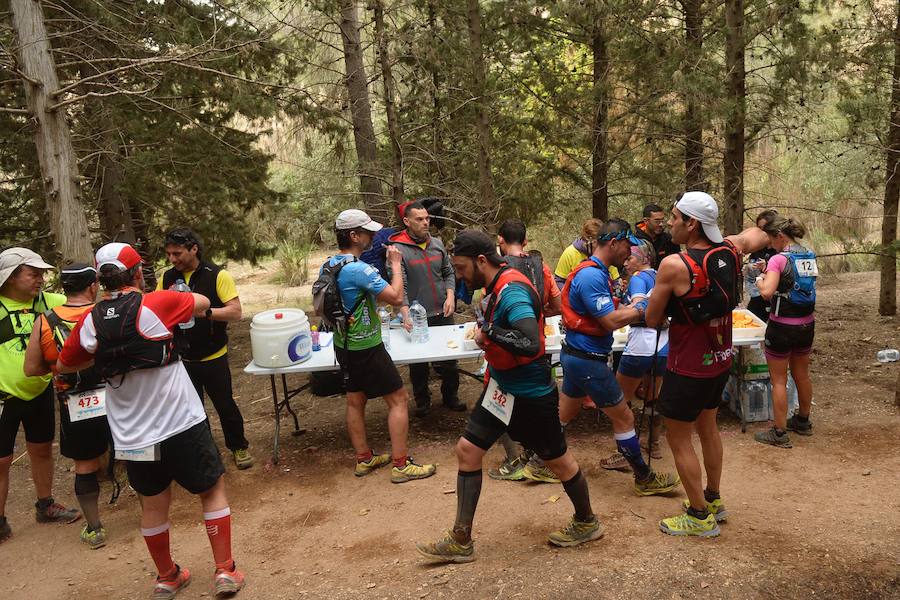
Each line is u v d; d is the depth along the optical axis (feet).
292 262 50.06
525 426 11.58
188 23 26.71
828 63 24.36
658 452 16.81
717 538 12.22
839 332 27.48
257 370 17.52
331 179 31.53
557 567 11.44
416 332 18.74
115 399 11.09
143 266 30.53
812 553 11.36
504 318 11.17
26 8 17.83
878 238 41.47
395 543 13.52
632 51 27.71
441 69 27.40
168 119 29.55
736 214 25.66
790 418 18.56
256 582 12.50
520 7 29.84
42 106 18.08
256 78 27.63
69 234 18.57
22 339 14.82
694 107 24.99
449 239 31.24
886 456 16.07
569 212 36.35
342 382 19.66
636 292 15.34
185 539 14.62
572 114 31.04
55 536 15.19
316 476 17.35
